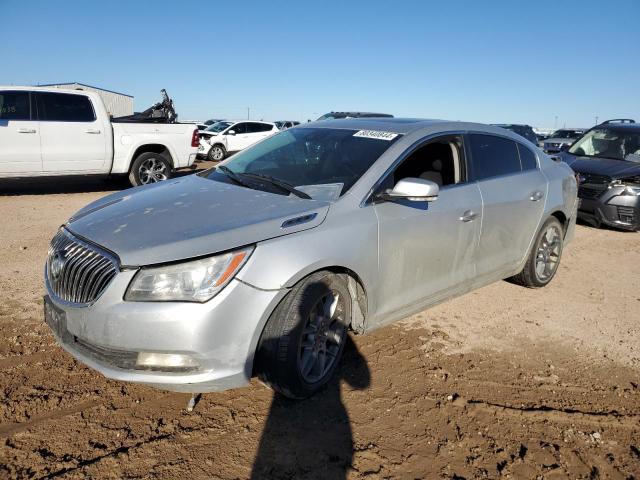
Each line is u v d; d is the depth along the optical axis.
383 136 3.76
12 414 2.77
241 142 20.22
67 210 8.29
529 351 3.88
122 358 2.57
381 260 3.27
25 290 4.52
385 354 3.67
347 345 3.77
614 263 6.43
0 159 8.83
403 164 3.94
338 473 2.48
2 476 2.33
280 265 2.70
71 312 2.67
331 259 2.92
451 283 3.91
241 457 2.55
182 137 10.93
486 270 4.27
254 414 2.90
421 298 3.68
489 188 4.16
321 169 3.57
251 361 2.68
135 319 2.48
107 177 10.72
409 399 3.12
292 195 3.28
